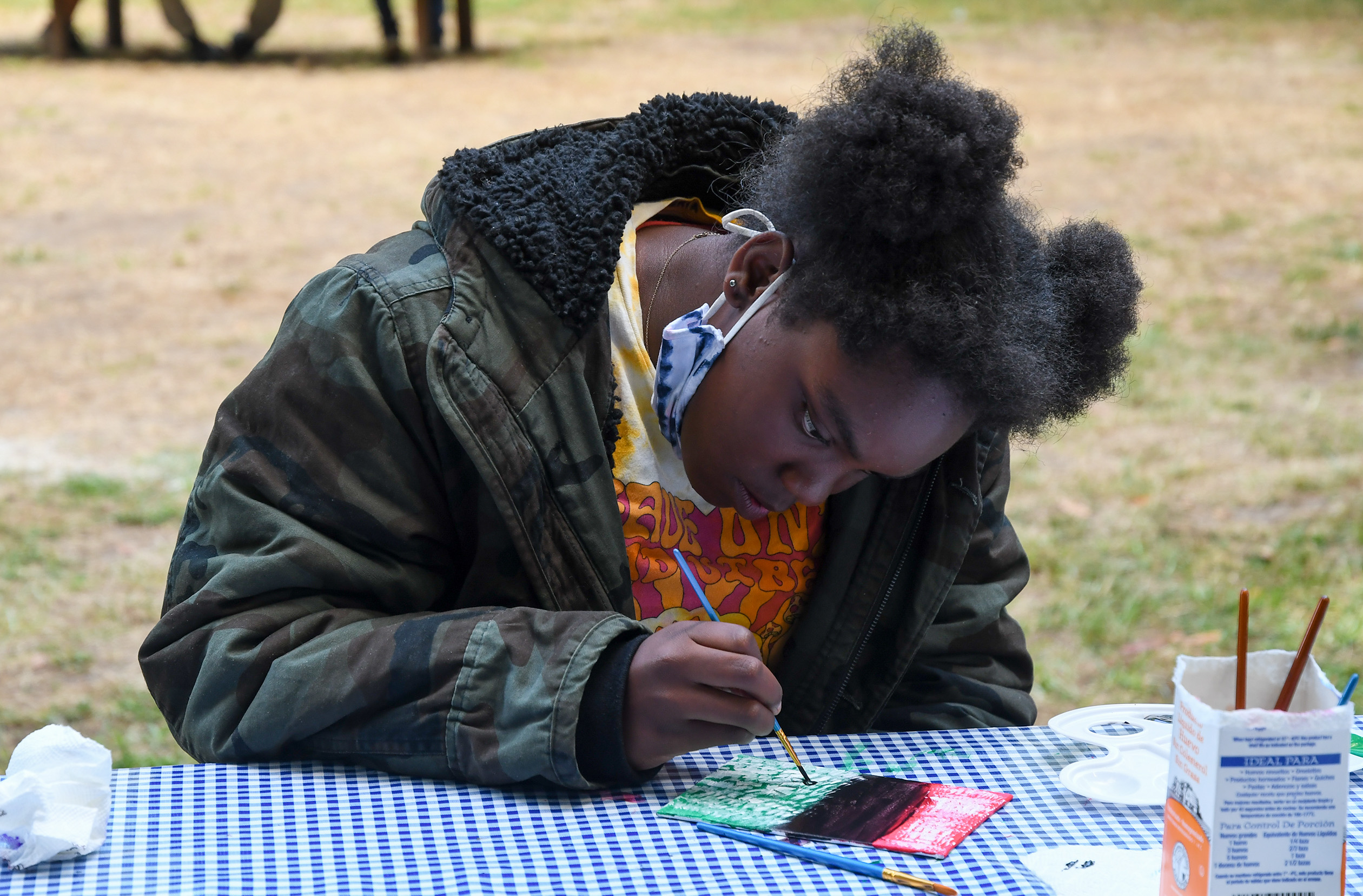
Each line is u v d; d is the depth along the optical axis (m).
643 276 1.81
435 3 15.63
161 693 1.62
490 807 1.46
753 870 1.34
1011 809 1.48
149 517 4.95
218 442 1.68
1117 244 1.75
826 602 1.90
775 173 1.65
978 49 15.27
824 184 1.50
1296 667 1.20
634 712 1.46
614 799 1.48
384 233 8.95
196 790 1.47
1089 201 9.45
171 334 7.04
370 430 1.65
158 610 4.34
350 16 18.66
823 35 16.20
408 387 1.65
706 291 1.76
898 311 1.46
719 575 1.83
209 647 1.58
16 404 6.05
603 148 1.82
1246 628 1.18
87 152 10.91
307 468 1.64
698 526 1.82
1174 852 1.20
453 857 1.35
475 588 1.73
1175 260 8.20
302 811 1.43
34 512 4.97
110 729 3.67
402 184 10.12
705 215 1.93
